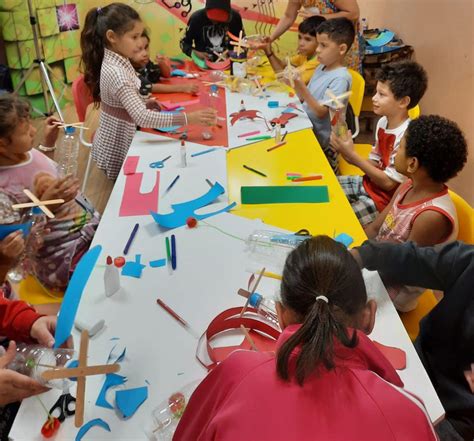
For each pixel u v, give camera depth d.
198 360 1.10
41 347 1.22
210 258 1.44
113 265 1.29
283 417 0.73
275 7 3.98
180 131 2.33
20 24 4.02
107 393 1.03
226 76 3.11
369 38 4.03
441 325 1.37
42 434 0.94
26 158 1.78
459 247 1.32
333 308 0.80
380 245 1.36
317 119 2.67
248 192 1.78
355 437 0.71
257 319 1.20
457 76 2.98
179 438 0.88
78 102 2.72
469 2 2.78
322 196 1.77
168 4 4.13
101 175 3.51
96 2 4.48
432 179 1.63
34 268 1.84
